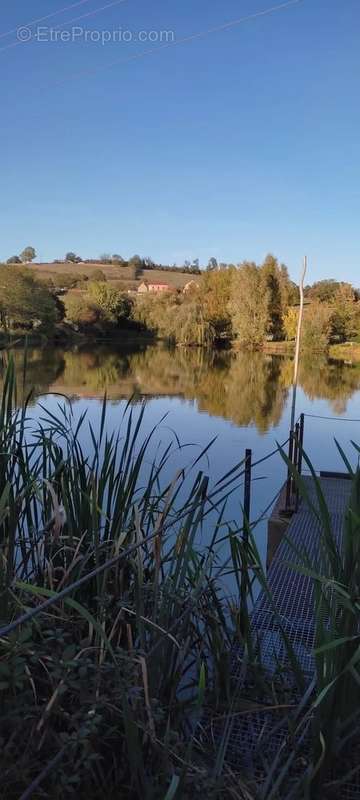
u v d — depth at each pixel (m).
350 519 1.23
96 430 8.08
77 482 1.56
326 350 33.25
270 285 36.72
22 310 29.19
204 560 1.78
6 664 1.06
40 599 1.30
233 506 4.88
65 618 1.26
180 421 11.17
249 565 1.69
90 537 1.52
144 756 1.22
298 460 3.91
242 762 1.35
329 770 1.26
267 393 16.92
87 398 14.06
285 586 2.52
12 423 1.61
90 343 36.16
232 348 37.31
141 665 1.13
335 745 1.19
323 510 1.27
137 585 1.32
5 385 1.60
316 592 1.25
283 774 1.16
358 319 35.06
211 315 38.03
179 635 1.41
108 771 1.27
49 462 1.78
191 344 36.47
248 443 9.02
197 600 1.44
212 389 17.48
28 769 1.05
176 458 6.91
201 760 1.30
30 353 28.23
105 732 1.24
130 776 1.21
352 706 1.25
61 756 1.02
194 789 1.15
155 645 1.26
